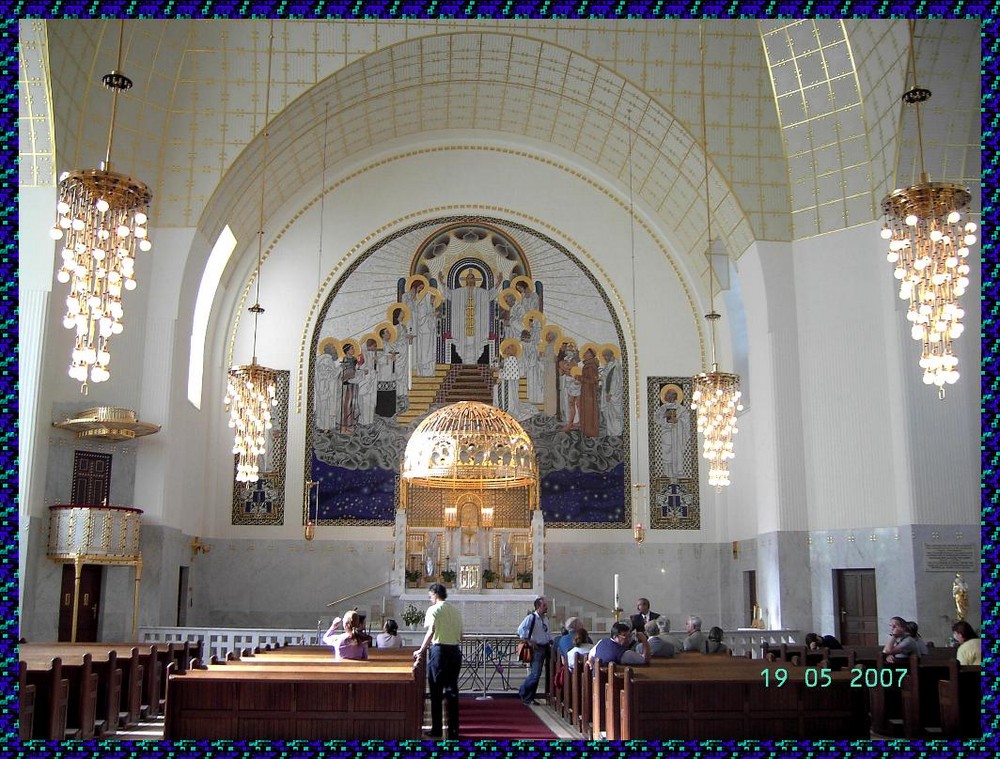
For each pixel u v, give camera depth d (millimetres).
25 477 16484
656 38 20094
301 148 22406
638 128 21891
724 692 9312
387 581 22984
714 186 20812
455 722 10953
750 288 20734
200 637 18422
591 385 24172
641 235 24906
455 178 24938
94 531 17203
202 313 22859
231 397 18359
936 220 12148
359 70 20234
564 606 22984
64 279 10953
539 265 24672
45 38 15570
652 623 13055
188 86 19484
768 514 19859
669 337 24422
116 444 18891
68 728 9969
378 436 23703
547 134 24500
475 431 22625
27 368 16672
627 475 23781
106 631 18266
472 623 21297
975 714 10258
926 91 13359
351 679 9086
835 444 19297
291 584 22828
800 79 19344
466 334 24266
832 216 19891
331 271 24281
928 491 18016
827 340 19641
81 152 17766
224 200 20703
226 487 23141
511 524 23328
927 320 12258
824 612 19047
